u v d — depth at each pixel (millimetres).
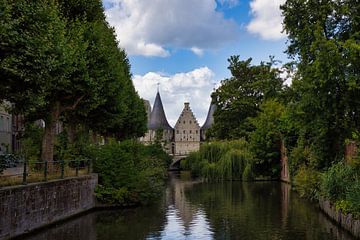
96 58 27109
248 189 44688
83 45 25047
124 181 29500
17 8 15297
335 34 25406
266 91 36938
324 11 24984
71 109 26922
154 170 37875
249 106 69625
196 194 39031
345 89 23156
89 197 27406
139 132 54594
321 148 28328
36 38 15367
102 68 27391
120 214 26172
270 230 20828
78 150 29969
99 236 19266
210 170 59188
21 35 14836
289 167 49000
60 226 21453
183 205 30688
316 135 27922
